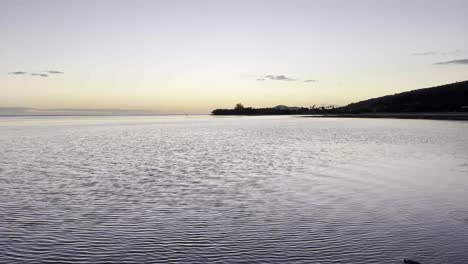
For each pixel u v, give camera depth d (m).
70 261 11.70
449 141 49.91
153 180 24.27
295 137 61.50
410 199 19.00
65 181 24.03
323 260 11.66
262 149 43.19
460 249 12.40
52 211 16.98
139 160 33.91
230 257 11.95
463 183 22.83
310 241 13.22
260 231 14.29
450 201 18.56
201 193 20.55
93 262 11.64
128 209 17.36
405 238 13.43
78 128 105.56
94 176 25.77
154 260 11.77
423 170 27.67
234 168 29.03
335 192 20.66
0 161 33.69
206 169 28.61
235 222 15.41
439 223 15.09
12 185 22.78
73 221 15.53
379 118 162.25
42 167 30.02
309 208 17.42
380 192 20.61
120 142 54.38
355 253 12.15
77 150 43.06
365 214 16.41
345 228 14.55
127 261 11.70
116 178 25.00
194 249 12.59
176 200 19.02
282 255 12.05
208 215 16.39
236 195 20.08
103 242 13.21
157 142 54.03
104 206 17.88
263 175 25.91
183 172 27.27
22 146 48.41
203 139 59.53
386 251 12.28
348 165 30.33
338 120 151.50
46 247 12.77
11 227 14.73
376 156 36.00
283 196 19.80
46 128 105.81
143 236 13.80
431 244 12.85
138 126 121.00
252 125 117.38
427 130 73.38
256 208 17.48
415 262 11.31
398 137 57.78
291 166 29.95
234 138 61.09
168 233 14.12
